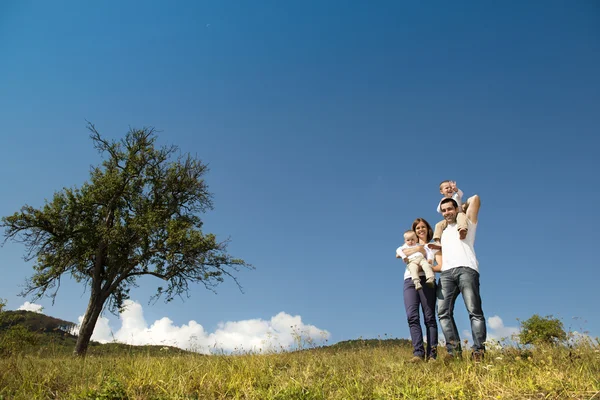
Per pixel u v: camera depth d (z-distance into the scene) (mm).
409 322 5809
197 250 19953
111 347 8219
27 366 5629
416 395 3984
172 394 4320
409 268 5840
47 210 19203
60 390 4707
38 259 19109
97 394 4316
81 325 18234
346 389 4273
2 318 12453
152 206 21281
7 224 18250
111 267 19641
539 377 4113
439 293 5680
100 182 20156
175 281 20125
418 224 6230
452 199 5840
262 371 5473
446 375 4562
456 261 5477
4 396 4340
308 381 4789
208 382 4793
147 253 19766
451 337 5461
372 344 8953
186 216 21875
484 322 5266
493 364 4758
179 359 6844
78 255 19562
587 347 5625
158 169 21859
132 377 4961
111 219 20672
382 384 4414
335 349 8500
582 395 3645
